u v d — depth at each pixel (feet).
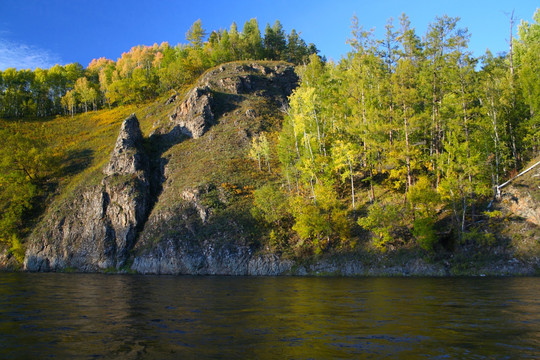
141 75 343.87
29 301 58.03
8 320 41.01
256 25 391.04
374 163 148.36
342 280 97.50
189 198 167.53
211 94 259.60
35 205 197.57
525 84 135.54
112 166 196.34
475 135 131.44
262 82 296.30
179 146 224.53
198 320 40.22
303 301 55.11
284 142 174.91
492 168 123.03
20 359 25.90
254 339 30.94
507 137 135.23
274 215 142.61
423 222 113.19
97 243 163.02
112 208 172.04
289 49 390.42
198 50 369.50
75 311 47.47
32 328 36.47
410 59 157.17
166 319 41.04
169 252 143.84
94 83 402.93
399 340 29.99
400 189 143.43
